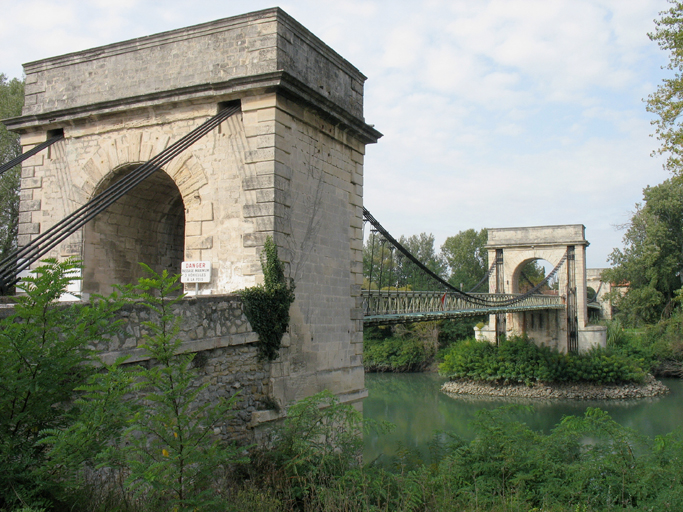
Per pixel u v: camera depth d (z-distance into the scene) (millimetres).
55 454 6133
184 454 6633
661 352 52219
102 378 6473
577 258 50938
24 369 6195
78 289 15852
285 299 14148
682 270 55844
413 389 48750
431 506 9836
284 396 14133
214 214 14672
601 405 41875
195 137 13961
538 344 52031
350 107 17734
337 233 16859
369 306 22188
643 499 10008
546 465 11195
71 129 16812
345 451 11562
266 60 14477
